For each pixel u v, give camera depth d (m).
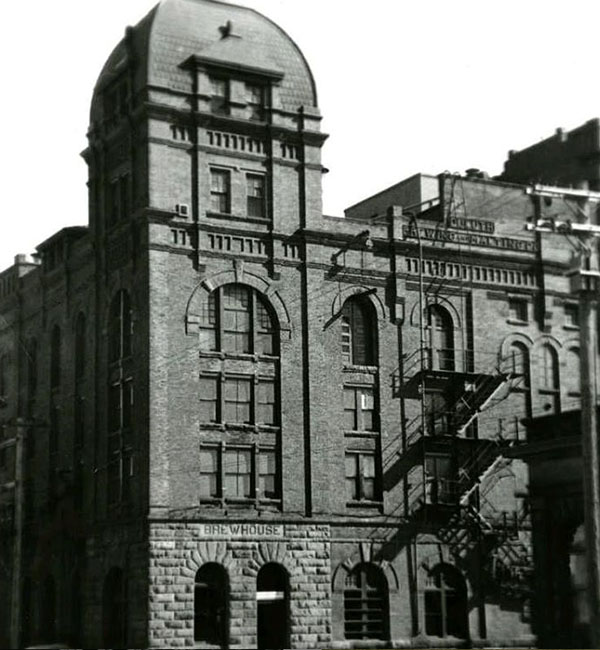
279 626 58.19
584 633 55.28
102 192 63.16
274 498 58.78
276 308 60.31
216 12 62.09
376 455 62.03
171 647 54.69
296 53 63.41
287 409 59.78
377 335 63.09
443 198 68.00
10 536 71.88
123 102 61.50
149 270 57.44
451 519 63.06
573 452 52.66
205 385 58.19
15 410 73.75
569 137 74.56
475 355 65.81
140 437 56.94
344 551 60.03
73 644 62.59
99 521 60.41
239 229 59.88
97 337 62.78
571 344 69.12
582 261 35.44
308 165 62.16
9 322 76.19
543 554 54.50
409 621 61.12
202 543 56.31
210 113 59.72
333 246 62.41
